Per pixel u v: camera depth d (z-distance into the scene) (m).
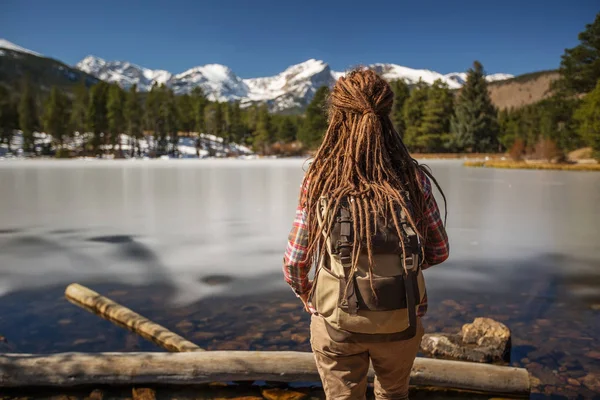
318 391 2.46
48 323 3.34
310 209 1.39
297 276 1.44
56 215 8.69
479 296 4.04
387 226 1.32
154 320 3.48
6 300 3.89
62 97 86.19
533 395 2.42
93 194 12.53
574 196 12.02
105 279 4.59
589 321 3.42
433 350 2.89
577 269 4.93
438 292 4.16
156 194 12.52
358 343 1.37
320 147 1.46
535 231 7.11
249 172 23.75
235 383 2.51
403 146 1.47
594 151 32.88
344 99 1.43
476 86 69.38
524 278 4.61
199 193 12.73
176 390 2.44
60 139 81.50
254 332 3.23
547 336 3.14
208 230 7.20
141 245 6.17
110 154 83.38
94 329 3.23
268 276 4.71
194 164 38.19
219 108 100.31
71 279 4.58
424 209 1.44
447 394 2.43
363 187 1.35
